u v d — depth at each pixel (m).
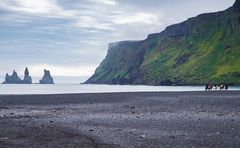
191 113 43.16
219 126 30.67
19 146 22.25
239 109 47.59
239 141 23.22
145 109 50.66
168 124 32.84
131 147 21.81
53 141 24.09
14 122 36.22
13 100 77.50
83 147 21.88
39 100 77.12
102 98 83.12
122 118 39.06
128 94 104.69
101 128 30.92
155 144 22.73
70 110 51.25
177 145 22.25
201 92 114.12
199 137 25.12
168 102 65.25
